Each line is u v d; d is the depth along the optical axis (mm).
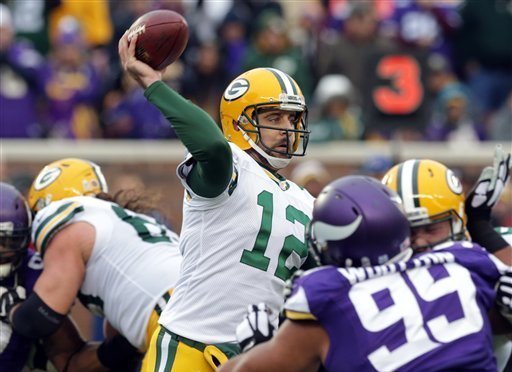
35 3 36375
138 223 17656
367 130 34906
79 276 17203
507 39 38812
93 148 31516
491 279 13086
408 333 12359
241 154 15383
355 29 35656
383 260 12789
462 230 14500
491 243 15094
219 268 15055
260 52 34844
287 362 12641
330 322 12430
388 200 12922
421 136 35219
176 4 37062
